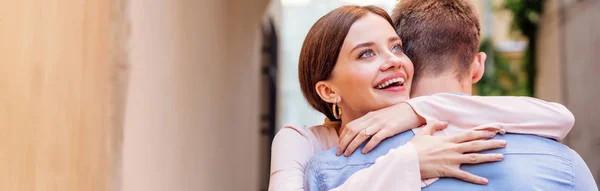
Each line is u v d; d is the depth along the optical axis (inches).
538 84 327.3
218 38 198.2
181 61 140.7
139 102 104.6
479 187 52.5
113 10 92.0
